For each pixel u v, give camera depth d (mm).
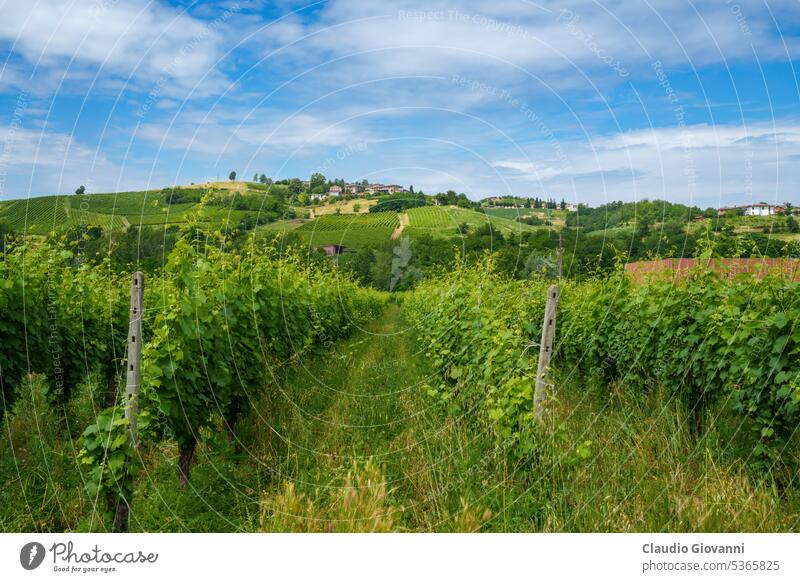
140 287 4988
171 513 5152
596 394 8242
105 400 8789
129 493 4867
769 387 5473
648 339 7586
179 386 5539
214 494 5543
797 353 5406
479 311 7793
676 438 5691
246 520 5070
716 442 5609
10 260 7105
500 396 5742
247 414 7156
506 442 5457
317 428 7254
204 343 6051
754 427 5500
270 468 5965
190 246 6141
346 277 19562
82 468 5344
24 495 5238
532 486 4977
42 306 7457
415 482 5438
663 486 4871
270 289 9227
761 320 5711
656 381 7578
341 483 5219
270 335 8883
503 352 6367
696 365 6684
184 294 5840
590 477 4938
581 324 9844
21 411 7699
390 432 7098
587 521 4477
